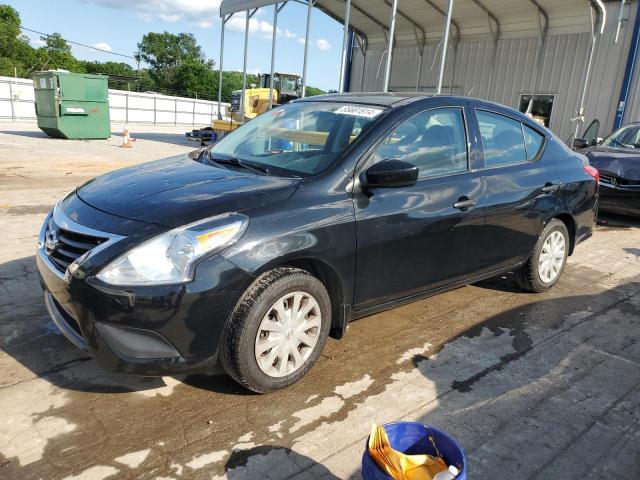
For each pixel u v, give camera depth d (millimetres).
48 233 2984
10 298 3975
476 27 16844
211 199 2781
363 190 3160
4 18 66062
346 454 2486
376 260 3219
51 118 17578
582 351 3648
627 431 2770
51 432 2529
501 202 3939
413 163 3457
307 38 14008
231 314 2662
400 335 3768
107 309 2459
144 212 2705
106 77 18422
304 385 3043
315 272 3113
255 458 2426
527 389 3129
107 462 2352
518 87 16047
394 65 19797
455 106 3852
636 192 7480
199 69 82438
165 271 2492
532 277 4512
